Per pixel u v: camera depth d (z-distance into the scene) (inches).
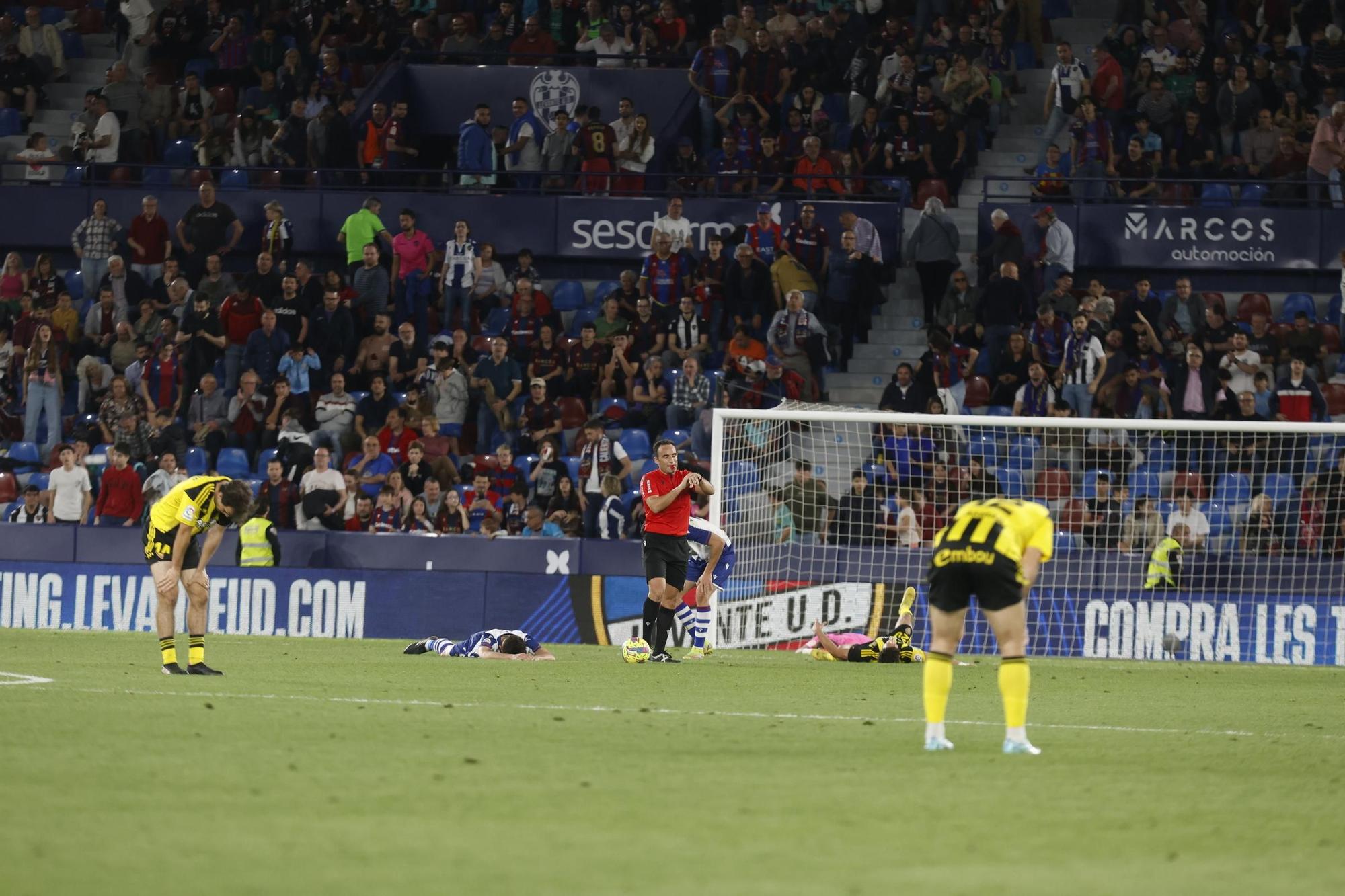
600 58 4298.7
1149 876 799.1
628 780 1077.1
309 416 3563.0
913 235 3772.1
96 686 1716.3
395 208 4089.6
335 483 3235.7
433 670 2094.0
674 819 928.9
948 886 760.3
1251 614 2898.6
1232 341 3533.5
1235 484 3078.2
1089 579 2935.5
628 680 1979.6
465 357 3688.5
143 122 4448.8
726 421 3051.2
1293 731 1565.0
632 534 3164.4
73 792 986.7
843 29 4222.4
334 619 3122.5
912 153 3983.8
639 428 3496.6
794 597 2967.5
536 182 4133.9
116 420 3538.4
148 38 4650.6
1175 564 2920.8
